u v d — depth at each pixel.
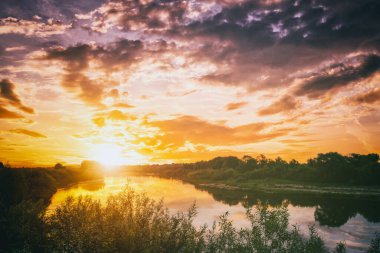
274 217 16.08
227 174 154.12
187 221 14.95
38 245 13.91
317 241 16.48
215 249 15.20
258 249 14.60
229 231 16.12
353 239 34.59
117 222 13.06
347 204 65.38
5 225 14.99
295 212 54.12
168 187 107.25
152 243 13.16
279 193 89.56
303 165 141.88
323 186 105.69
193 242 14.29
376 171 103.75
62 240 12.27
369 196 78.25
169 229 13.87
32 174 72.62
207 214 47.84
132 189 15.31
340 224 43.06
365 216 50.16
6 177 52.56
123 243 12.68
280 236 15.64
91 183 124.38
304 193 86.69
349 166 112.75
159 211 15.07
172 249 13.52
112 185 109.69
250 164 164.38
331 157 133.62
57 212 13.62
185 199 69.62
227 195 84.44
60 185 109.06
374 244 18.34
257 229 15.77
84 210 13.84
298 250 15.36
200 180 158.62
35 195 61.94
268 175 136.25
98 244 11.80
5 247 14.30
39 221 15.03
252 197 79.38
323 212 54.12
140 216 13.70
